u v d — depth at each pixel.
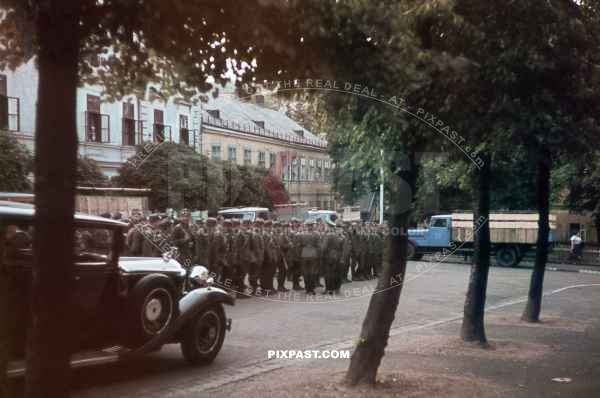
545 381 7.26
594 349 9.20
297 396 6.24
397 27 4.38
